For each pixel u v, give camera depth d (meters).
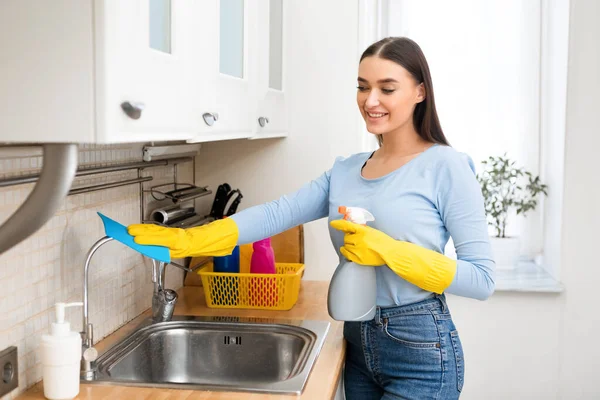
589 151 2.57
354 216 1.56
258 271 2.11
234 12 1.71
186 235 1.58
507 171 2.80
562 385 2.66
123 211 1.84
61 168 0.99
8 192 1.28
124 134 0.99
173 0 1.19
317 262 2.47
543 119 2.85
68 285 1.54
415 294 1.62
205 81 1.42
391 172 1.65
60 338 1.32
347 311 1.57
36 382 1.41
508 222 2.93
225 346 1.88
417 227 1.60
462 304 2.66
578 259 2.62
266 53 2.04
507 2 2.81
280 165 2.46
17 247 1.34
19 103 0.95
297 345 1.82
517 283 2.63
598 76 2.54
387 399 1.66
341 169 1.80
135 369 1.70
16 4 0.93
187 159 2.28
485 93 2.86
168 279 2.23
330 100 2.42
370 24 2.44
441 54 2.86
